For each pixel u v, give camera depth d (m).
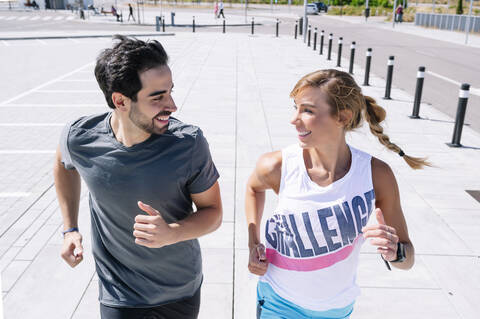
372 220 4.30
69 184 2.02
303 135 1.68
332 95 1.60
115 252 1.88
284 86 10.80
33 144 6.70
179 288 1.94
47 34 23.39
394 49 19.12
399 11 38.34
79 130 1.75
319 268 1.79
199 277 2.04
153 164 1.69
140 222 1.58
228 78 11.76
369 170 1.75
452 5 52.62
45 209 4.63
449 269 3.60
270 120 7.80
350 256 1.80
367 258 3.74
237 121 7.72
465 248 3.90
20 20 35.75
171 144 1.69
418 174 5.56
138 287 1.90
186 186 1.83
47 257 3.70
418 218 4.43
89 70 13.24
